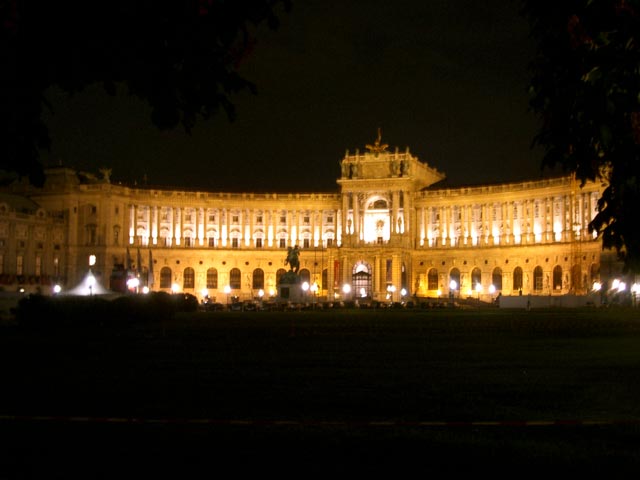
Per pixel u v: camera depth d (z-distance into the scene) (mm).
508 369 36969
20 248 166000
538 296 148750
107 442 19688
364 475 16609
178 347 50625
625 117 13859
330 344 54094
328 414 24172
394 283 193375
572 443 19766
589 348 49531
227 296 196750
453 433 20984
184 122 12289
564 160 15812
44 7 10750
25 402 26266
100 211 185000
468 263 194250
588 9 13812
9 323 74625
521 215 187125
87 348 49312
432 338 60656
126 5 11016
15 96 10930
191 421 22609
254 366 38312
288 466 17328
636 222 15977
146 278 182375
